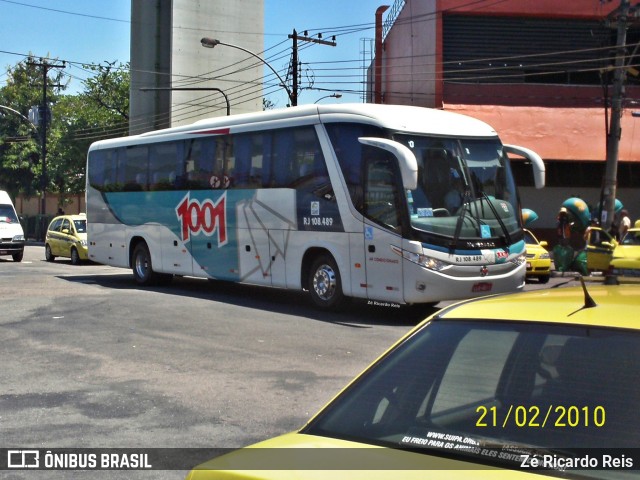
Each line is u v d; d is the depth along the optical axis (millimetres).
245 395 8594
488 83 31562
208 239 17859
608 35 31922
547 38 31844
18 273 24547
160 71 51125
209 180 17828
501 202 14430
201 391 8781
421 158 13664
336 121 14586
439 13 31406
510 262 14258
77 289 19406
